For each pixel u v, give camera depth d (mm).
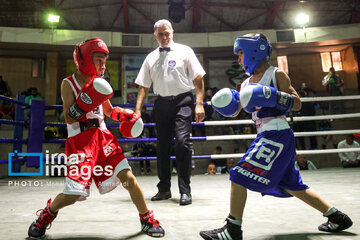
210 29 12734
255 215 1692
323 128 8203
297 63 12492
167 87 2412
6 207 2023
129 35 11453
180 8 10977
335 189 2492
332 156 7621
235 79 12266
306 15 11320
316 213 1711
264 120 1361
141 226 1405
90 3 11359
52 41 10969
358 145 5555
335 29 11352
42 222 1319
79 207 2008
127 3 11453
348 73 12008
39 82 11828
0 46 11086
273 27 12648
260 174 1249
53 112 11055
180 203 2100
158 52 2510
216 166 7180
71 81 1426
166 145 2438
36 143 4402
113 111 1552
